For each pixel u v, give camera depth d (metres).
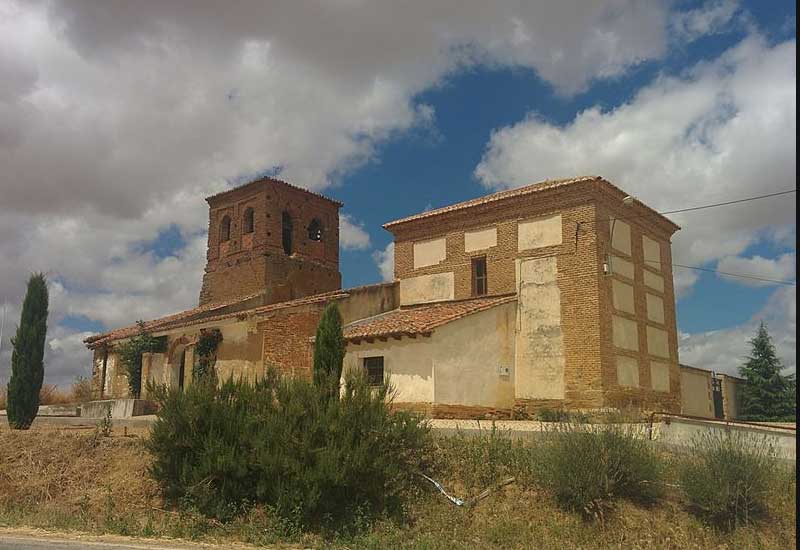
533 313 25.17
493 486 14.01
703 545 12.04
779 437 15.33
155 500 14.49
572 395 23.62
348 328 26.44
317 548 11.80
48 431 18.42
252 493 13.64
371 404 14.45
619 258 25.36
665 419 16.70
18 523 13.36
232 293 41.81
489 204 26.95
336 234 45.75
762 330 47.09
